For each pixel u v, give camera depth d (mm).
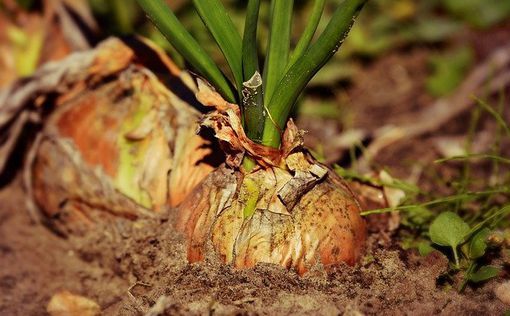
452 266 676
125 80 718
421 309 655
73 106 728
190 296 651
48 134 730
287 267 648
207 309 646
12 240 760
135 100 711
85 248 724
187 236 664
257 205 648
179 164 689
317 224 650
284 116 647
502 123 733
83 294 706
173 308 647
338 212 658
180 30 644
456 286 669
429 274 673
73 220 728
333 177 675
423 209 724
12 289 719
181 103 703
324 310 644
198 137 689
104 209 708
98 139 711
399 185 714
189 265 660
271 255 646
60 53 844
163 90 707
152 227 688
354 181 717
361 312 648
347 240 658
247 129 650
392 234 706
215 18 642
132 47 718
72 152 717
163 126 699
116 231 704
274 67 656
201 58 647
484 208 734
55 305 698
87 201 712
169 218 685
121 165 702
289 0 646
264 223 646
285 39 652
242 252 647
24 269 734
